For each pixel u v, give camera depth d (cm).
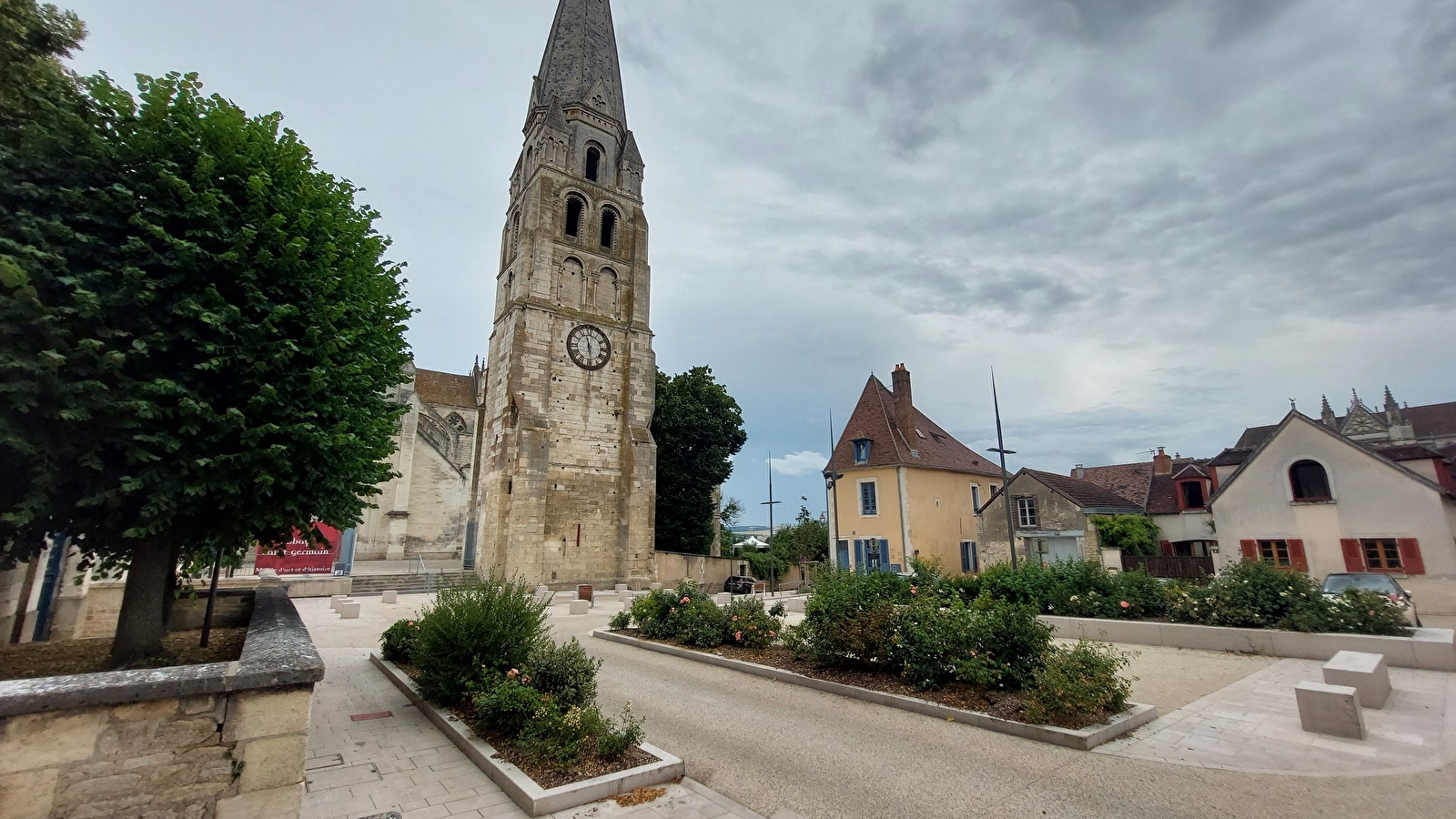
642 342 3606
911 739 826
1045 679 852
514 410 3131
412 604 2473
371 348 915
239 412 655
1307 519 2216
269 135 814
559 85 3856
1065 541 2875
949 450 3900
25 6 674
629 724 768
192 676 470
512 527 2981
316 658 536
